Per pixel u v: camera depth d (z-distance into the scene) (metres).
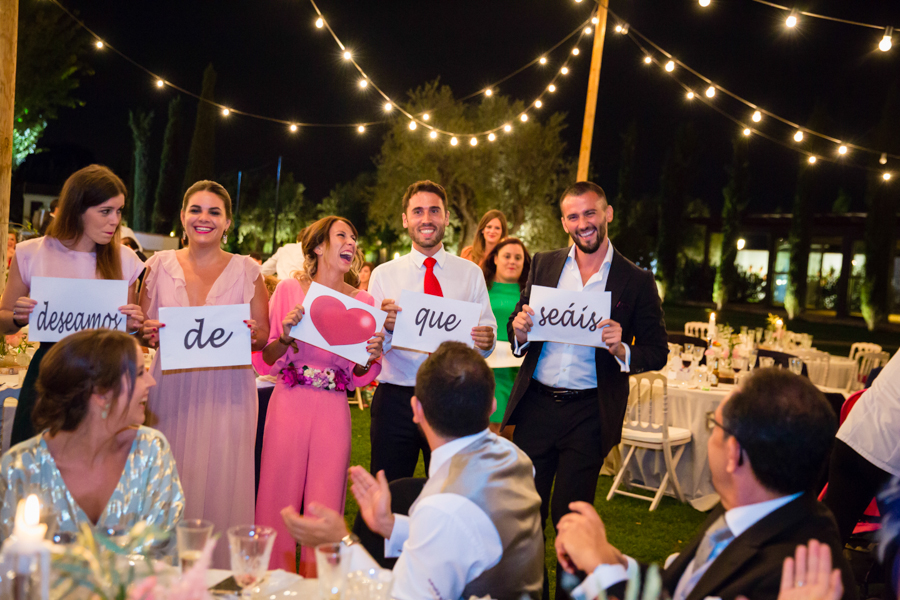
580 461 3.13
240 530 1.52
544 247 24.48
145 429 2.09
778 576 1.41
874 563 3.15
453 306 3.36
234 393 3.08
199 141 29.27
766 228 28.86
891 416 3.10
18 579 1.30
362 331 3.15
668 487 5.71
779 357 6.66
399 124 24.50
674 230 30.14
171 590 1.36
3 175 4.61
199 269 3.18
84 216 2.94
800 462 1.47
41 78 16.52
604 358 3.16
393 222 25.22
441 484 1.82
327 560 1.43
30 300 2.75
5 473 1.90
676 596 1.63
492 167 24.42
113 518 1.97
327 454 3.16
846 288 25.72
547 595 3.17
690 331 10.70
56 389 1.86
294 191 31.81
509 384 4.46
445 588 1.73
